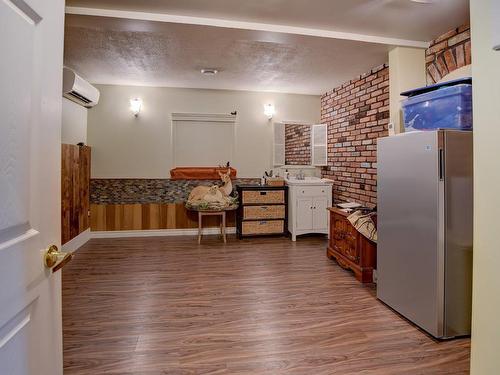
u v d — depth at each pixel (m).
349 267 3.46
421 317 2.27
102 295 2.86
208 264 3.75
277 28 2.81
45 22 0.89
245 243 4.75
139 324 2.35
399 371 1.84
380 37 3.05
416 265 2.31
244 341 2.14
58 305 1.02
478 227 1.38
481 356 1.35
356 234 3.29
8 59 0.71
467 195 2.15
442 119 2.32
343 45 3.13
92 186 4.99
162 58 3.74
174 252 4.25
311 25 2.81
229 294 2.90
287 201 5.15
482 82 1.36
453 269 2.14
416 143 2.28
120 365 1.87
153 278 3.29
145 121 5.11
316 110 5.62
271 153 5.54
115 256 4.05
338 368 1.86
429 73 3.16
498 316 1.28
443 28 2.86
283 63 3.88
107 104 4.98
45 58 0.89
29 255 0.83
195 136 5.33
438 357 1.97
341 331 2.27
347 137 4.79
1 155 0.69
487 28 1.34
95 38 3.15
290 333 2.24
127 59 3.78
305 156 5.63
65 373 1.79
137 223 5.14
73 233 4.25
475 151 1.39
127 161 5.07
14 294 0.76
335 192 5.17
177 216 5.26
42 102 0.88
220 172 5.26
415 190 2.30
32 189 0.84
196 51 3.50
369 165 4.25
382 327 2.33
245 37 2.96
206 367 1.86
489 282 1.33
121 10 2.54
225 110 5.36
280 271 3.53
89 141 4.96
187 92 5.22
